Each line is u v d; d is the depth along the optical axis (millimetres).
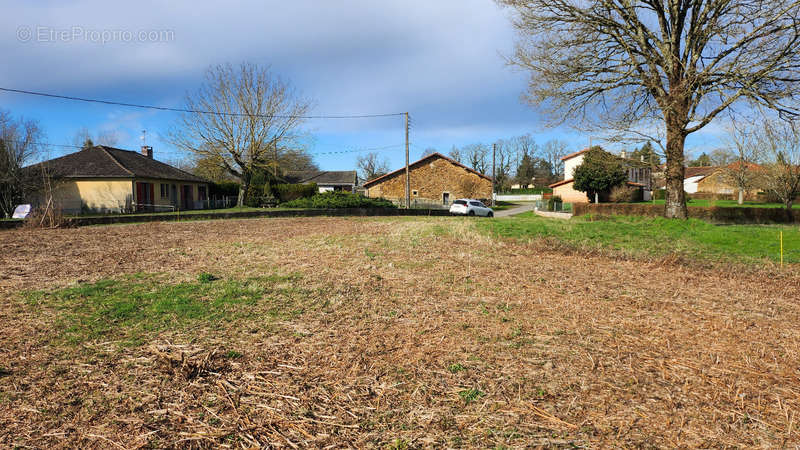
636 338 3953
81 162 27641
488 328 4176
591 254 9461
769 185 24453
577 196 48594
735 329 4270
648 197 50375
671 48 15266
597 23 15719
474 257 8734
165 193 30562
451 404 2719
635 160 16438
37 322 4199
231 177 48188
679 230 13156
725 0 13688
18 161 21578
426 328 4156
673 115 15109
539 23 16422
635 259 8883
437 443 2318
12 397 2750
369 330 4094
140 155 33594
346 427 2479
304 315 4539
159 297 5176
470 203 28125
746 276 7199
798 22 12797
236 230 15023
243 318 4414
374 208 26438
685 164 16828
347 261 8023
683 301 5406
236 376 3105
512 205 52906
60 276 6465
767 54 13398
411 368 3242
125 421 2510
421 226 15211
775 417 2580
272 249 9719
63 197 26109
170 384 2961
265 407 2693
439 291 5707
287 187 37094
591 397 2803
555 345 3740
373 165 88938
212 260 8094
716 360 3445
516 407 2676
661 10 15648
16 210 18297
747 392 2902
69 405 2674
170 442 2326
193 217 21328
